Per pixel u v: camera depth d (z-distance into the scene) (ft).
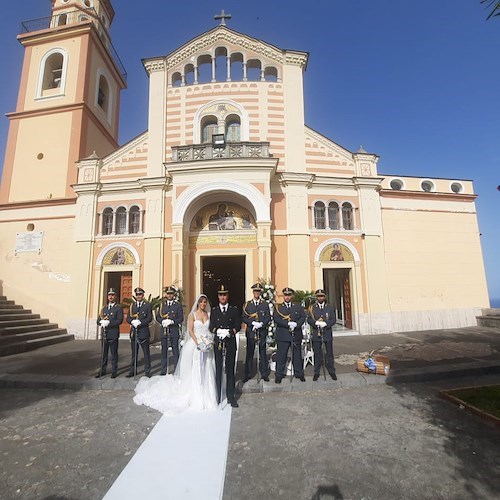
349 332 48.08
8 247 53.31
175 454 14.29
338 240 50.42
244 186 46.85
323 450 14.65
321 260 49.67
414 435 15.98
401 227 52.85
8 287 51.83
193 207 49.21
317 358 24.75
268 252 45.65
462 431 16.38
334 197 51.96
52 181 56.95
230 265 69.56
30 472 13.15
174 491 11.72
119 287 52.65
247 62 57.26
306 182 50.60
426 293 51.65
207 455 14.16
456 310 52.21
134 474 12.81
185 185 47.50
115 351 25.90
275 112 54.60
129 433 16.47
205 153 48.11
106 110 70.54
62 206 53.47
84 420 18.30
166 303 27.61
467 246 54.49
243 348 39.91
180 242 46.65
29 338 41.47
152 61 56.75
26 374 26.78
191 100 55.31
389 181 54.80
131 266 49.67
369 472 12.90
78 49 63.46
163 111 54.80
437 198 54.90
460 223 55.01
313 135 54.03
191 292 48.65
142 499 11.32
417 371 25.63
